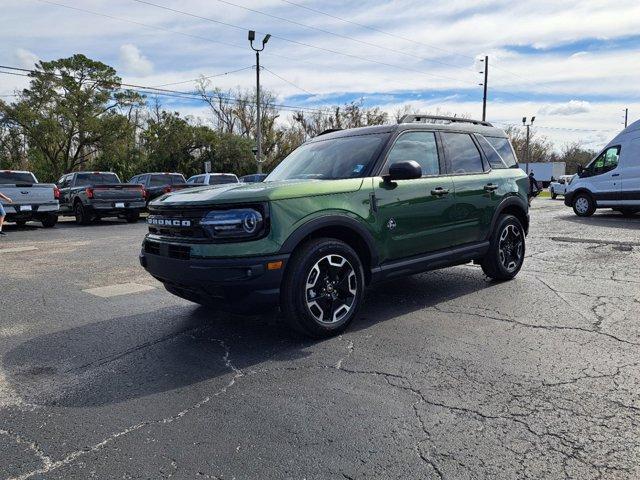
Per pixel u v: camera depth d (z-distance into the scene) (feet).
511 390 10.50
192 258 12.84
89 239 39.47
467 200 17.99
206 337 14.46
